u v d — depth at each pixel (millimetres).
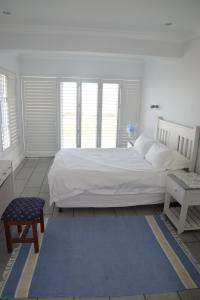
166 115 4160
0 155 3758
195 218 2775
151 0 2197
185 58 3418
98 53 3436
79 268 2064
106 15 2621
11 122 4426
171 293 1838
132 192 3029
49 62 5059
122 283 1914
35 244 2217
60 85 5207
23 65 5000
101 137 5648
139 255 2254
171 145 3779
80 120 5469
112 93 5426
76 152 4000
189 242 2471
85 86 5301
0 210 2592
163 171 3090
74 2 2275
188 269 2086
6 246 2330
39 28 3086
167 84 4082
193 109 3219
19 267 2051
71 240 2455
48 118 5371
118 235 2568
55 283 1893
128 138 5508
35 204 2312
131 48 3410
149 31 3143
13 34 3193
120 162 3484
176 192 2639
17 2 2293
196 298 1797
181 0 2184
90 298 1772
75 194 2926
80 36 3289
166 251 2320
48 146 5543
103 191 2988
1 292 1799
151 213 3082
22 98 5176
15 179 4117
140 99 5594
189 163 3148
